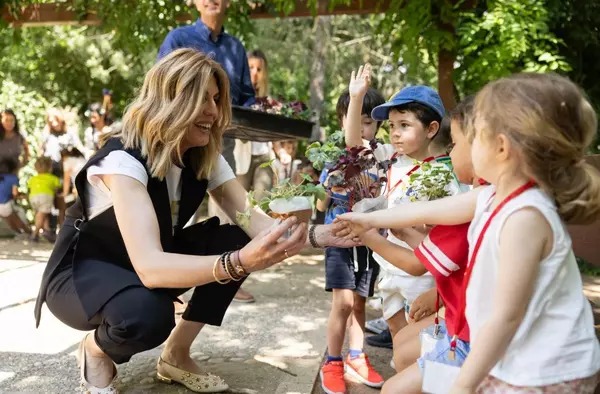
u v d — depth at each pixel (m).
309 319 3.66
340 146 2.65
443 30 5.12
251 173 5.20
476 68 5.15
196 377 2.55
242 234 2.53
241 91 4.29
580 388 1.53
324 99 13.03
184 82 2.17
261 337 3.29
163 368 2.59
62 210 7.30
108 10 6.27
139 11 6.19
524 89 1.52
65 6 6.51
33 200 7.06
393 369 2.84
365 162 2.22
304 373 2.77
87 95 12.98
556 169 1.54
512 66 5.07
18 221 7.51
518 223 1.52
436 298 2.25
